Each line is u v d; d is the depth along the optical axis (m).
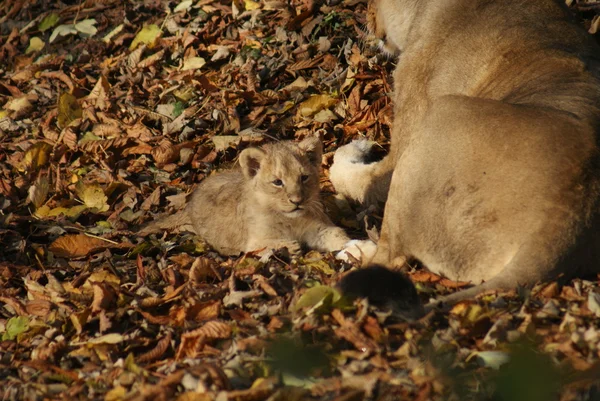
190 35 16.03
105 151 13.74
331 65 14.84
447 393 6.41
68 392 7.23
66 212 12.48
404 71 11.76
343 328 7.20
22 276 10.70
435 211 8.69
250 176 10.96
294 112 14.10
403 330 7.25
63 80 16.17
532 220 7.89
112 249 11.31
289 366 6.86
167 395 6.64
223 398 6.42
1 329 9.24
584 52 10.20
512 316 7.27
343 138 13.70
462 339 7.12
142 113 14.57
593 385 6.33
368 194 12.20
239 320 8.00
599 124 8.48
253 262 9.81
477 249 8.28
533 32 10.48
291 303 8.02
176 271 9.84
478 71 10.66
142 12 17.72
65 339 8.53
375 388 6.43
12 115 15.41
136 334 8.22
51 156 13.93
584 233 7.78
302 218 10.86
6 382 7.78
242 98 14.40
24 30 18.06
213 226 11.43
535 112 8.48
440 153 8.72
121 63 16.33
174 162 13.46
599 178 7.95
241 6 16.55
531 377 6.36
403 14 12.46
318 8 15.83
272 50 15.41
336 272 9.45
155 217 12.34
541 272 7.68
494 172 8.26
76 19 17.94
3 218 12.20
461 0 11.28
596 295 7.44
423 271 8.79
